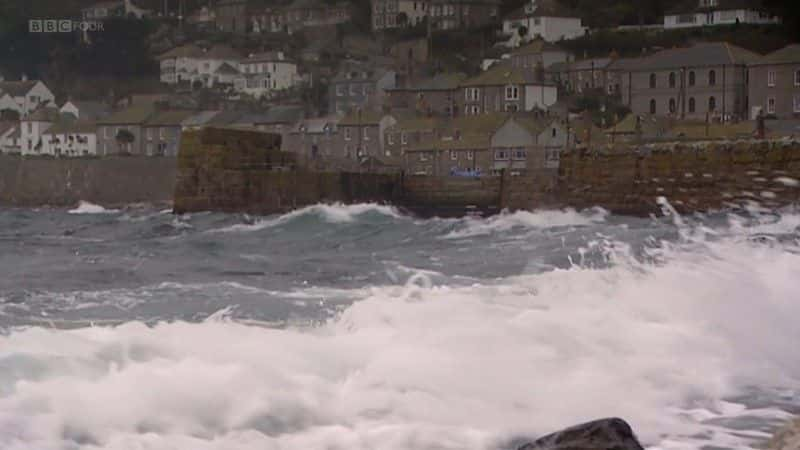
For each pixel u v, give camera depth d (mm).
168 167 130000
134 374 18516
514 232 54562
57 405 17266
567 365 21453
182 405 17766
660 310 25797
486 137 120375
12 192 132125
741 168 61844
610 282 28891
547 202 76938
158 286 31125
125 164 130750
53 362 18594
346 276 34562
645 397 20141
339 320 23688
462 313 23969
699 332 24375
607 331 23609
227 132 87375
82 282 32594
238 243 54250
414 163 124312
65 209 118688
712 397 20391
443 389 19516
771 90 129250
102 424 17000
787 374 22391
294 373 19391
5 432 16391
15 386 17625
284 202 86000
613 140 98375
